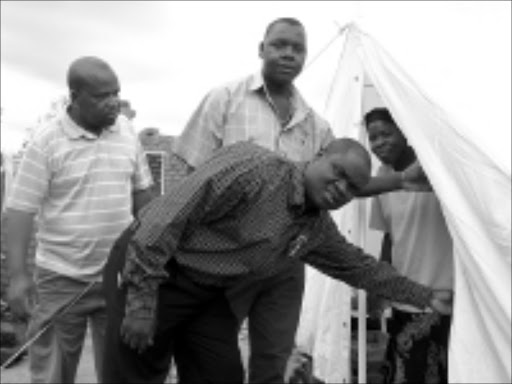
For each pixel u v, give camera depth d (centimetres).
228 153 283
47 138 357
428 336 385
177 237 276
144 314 278
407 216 397
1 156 942
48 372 374
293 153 373
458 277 355
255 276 308
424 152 364
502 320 344
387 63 387
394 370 403
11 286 354
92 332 385
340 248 330
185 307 304
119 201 373
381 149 412
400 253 400
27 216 356
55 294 370
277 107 371
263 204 280
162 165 873
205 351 318
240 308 329
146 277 274
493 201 351
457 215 353
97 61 357
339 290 434
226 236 287
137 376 312
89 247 367
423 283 385
